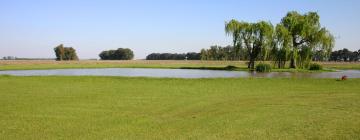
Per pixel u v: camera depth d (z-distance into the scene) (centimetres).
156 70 7331
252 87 2781
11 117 1525
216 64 11231
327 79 3384
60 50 18562
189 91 2483
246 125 1352
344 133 1225
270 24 7256
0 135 1219
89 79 3456
